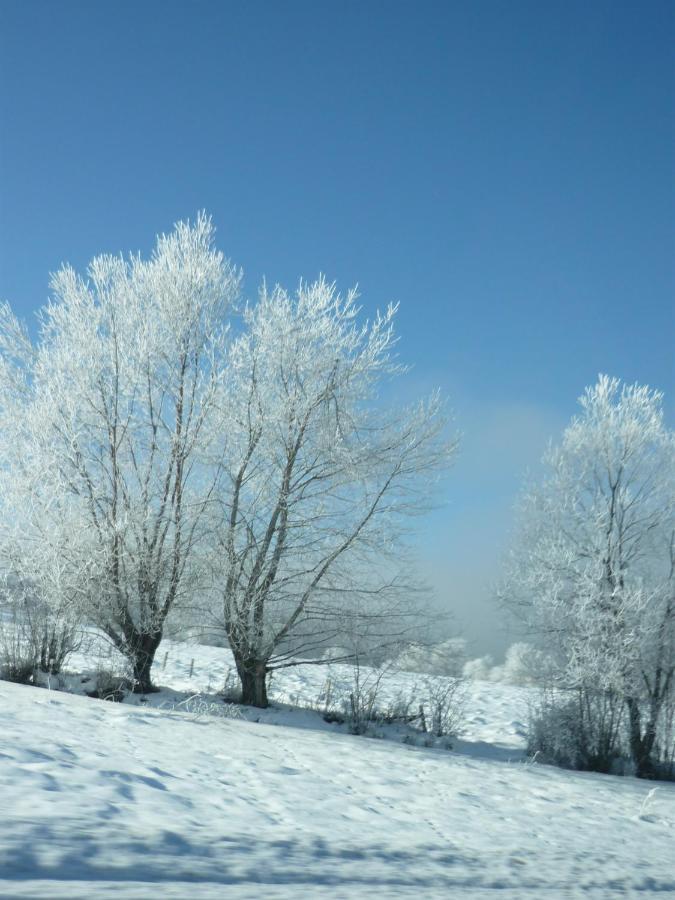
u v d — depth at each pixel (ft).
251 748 34.09
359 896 13.62
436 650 61.93
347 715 59.52
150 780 23.16
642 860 24.73
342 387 59.16
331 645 60.18
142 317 58.39
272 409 59.21
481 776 37.86
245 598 57.72
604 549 60.23
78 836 15.31
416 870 18.29
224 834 18.30
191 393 57.72
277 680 65.98
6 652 52.39
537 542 62.95
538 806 31.89
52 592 52.60
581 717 56.29
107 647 56.18
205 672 77.77
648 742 56.65
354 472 57.72
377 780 31.42
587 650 55.98
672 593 58.90
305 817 22.52
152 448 56.80
